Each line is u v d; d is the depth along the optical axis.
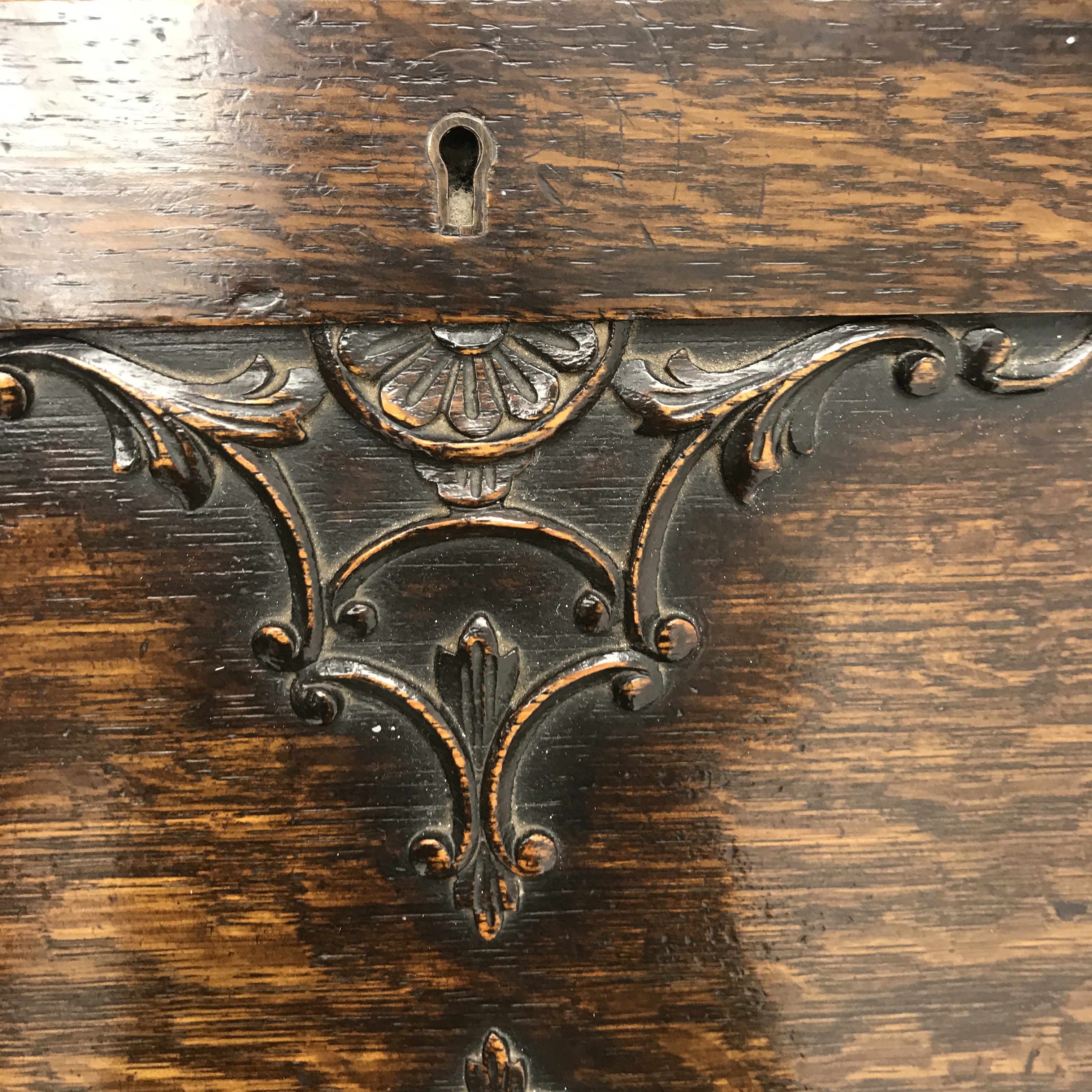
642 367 0.22
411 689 0.22
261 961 0.23
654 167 0.21
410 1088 0.23
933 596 0.23
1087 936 0.23
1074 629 0.23
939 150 0.21
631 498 0.22
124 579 0.22
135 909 0.23
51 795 0.23
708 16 0.21
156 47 0.20
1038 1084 0.23
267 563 0.22
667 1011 0.23
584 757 0.23
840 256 0.21
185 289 0.21
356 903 0.23
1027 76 0.21
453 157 0.21
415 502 0.22
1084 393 0.22
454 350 0.22
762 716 0.23
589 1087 0.23
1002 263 0.22
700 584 0.23
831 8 0.21
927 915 0.23
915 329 0.22
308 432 0.22
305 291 0.21
